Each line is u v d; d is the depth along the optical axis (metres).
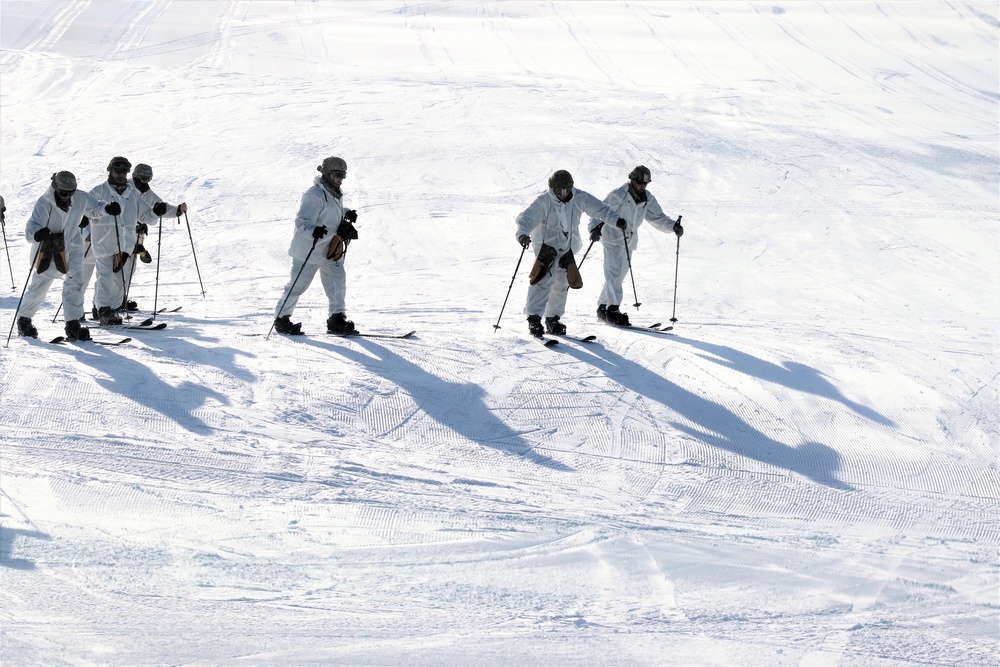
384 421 14.71
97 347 17.88
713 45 83.50
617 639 8.87
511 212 34.84
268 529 11.10
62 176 17.70
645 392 15.91
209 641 8.42
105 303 20.23
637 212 19.47
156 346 17.94
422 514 11.71
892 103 60.47
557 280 18.58
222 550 10.53
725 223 33.88
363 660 8.16
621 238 19.48
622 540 11.24
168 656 8.07
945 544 11.57
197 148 42.84
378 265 28.47
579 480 13.09
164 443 13.58
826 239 32.03
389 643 8.55
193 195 36.22
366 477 12.80
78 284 18.42
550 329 18.84
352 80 61.41
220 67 70.69
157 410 14.72
